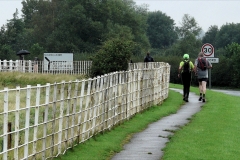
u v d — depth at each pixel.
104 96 46.03
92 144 40.62
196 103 71.25
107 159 36.25
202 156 35.59
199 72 72.50
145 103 62.38
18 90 29.83
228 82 163.38
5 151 28.70
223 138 41.66
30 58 192.25
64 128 38.34
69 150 37.94
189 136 43.31
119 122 51.12
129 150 39.34
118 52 88.31
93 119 43.16
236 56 161.25
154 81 66.94
